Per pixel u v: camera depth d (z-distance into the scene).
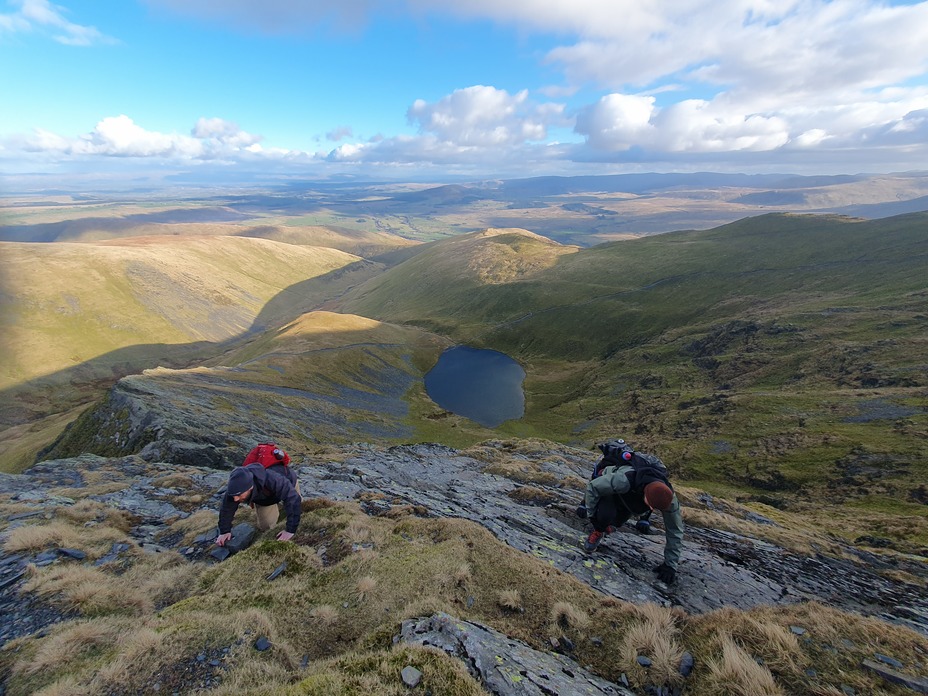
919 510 47.22
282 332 174.62
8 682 5.84
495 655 5.91
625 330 185.38
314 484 17.70
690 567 11.68
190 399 68.25
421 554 9.24
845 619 6.89
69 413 131.00
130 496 15.68
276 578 8.51
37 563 9.45
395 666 5.44
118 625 7.03
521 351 194.50
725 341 137.75
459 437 103.44
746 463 70.31
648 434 93.81
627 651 6.55
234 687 5.36
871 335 107.31
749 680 5.59
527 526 13.96
